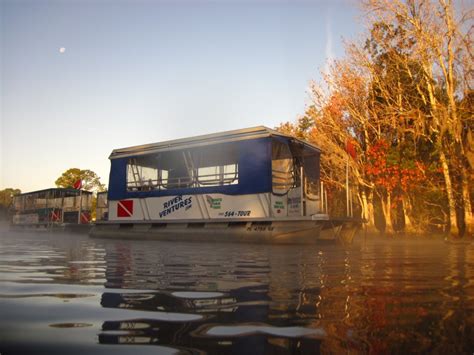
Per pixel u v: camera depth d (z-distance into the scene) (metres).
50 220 22.91
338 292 2.68
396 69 19.19
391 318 1.85
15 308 2.09
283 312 1.99
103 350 1.37
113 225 14.69
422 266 4.83
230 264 5.02
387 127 21.08
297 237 10.66
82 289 2.80
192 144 12.86
